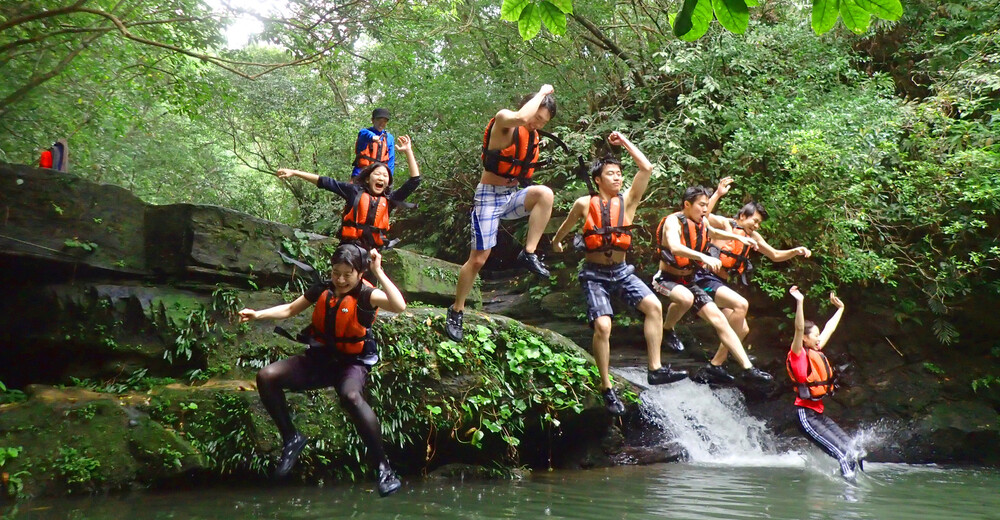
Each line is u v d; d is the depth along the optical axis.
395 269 7.90
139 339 6.29
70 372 6.28
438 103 13.84
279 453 5.66
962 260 9.62
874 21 11.02
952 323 9.77
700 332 10.21
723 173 10.62
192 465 5.43
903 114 9.92
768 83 11.30
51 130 12.40
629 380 8.84
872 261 9.18
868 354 9.67
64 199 6.39
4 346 6.41
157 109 17.75
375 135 7.74
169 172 17.41
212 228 6.66
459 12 13.45
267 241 7.01
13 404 5.54
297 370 4.85
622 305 11.05
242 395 5.75
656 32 12.10
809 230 9.41
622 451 7.74
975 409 9.05
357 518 4.41
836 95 10.52
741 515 4.66
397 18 10.11
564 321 11.38
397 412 6.28
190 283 6.59
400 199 6.48
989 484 6.56
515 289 12.71
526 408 6.91
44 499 4.91
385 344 6.40
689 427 8.59
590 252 6.02
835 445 7.00
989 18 10.77
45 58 11.02
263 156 18.03
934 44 11.34
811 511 4.87
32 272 6.35
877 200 9.38
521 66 13.88
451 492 5.55
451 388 6.57
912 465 8.33
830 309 9.95
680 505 5.04
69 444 5.23
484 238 5.30
